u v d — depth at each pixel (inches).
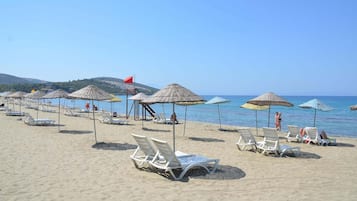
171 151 239.0
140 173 263.3
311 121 1071.0
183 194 210.1
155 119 828.0
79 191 212.8
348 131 796.0
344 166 314.0
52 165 288.7
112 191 213.9
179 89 283.6
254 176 263.3
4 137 465.1
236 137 538.0
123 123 759.7
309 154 386.0
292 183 243.9
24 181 234.4
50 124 684.1
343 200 203.9
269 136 368.2
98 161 308.2
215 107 2271.2
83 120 829.8
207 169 267.4
